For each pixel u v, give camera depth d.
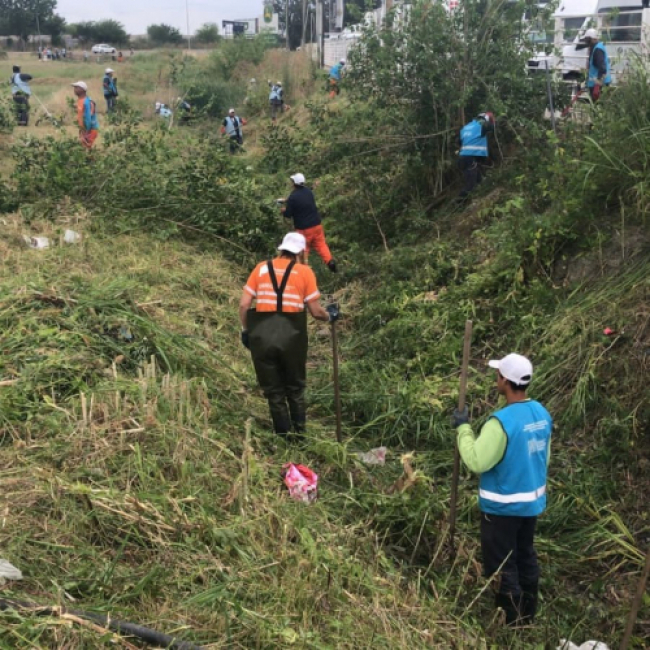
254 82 26.55
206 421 5.36
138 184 11.10
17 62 51.41
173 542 4.00
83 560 3.77
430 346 7.50
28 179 11.12
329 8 40.00
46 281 7.06
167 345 6.45
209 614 3.55
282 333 5.69
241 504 4.44
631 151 7.36
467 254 8.88
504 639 4.24
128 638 3.26
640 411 5.57
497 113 10.52
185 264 9.59
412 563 4.71
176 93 26.41
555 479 5.48
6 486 4.18
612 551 4.84
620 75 8.53
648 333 5.96
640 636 4.30
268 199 11.78
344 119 12.14
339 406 5.88
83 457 4.55
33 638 3.15
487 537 4.29
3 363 5.55
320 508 4.88
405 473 5.17
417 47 11.23
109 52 64.69
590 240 7.27
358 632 3.73
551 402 6.08
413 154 11.70
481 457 4.11
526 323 7.03
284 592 3.84
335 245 11.55
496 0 11.06
